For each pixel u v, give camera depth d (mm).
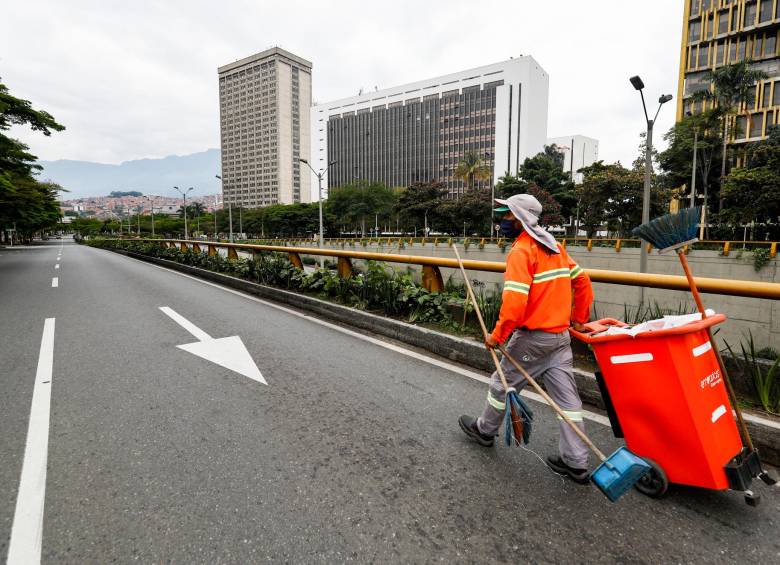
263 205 165500
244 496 2371
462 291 5773
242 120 168250
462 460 2750
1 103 18188
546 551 1998
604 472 2205
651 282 3393
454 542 2047
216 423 3232
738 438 2326
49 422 3229
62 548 1983
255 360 4750
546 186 51406
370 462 2719
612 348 2381
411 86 117312
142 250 24203
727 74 35531
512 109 102438
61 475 2547
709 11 53000
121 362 4672
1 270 16547
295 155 165375
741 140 51000
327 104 136250
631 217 36656
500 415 2768
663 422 2240
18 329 6219
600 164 40531
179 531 2098
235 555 1950
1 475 2547
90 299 9023
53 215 66188
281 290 8688
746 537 2080
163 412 3418
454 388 3934
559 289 2480
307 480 2523
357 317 6320
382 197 75375
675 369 2152
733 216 30828
